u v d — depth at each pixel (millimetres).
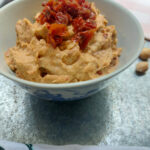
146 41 319
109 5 274
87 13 244
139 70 277
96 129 228
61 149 211
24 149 210
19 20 263
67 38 235
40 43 229
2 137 220
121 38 265
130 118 237
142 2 381
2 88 260
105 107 246
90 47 238
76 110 242
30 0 276
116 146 213
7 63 243
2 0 355
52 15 239
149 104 250
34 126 229
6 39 261
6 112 239
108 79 200
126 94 259
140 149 211
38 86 190
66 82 218
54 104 247
